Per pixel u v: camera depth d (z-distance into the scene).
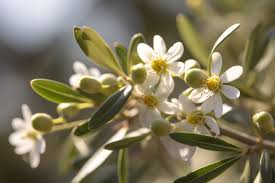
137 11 0.73
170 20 0.69
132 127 0.40
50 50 0.79
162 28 0.70
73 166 0.47
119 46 0.38
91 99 0.38
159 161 0.50
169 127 0.35
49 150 0.66
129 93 0.35
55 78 0.77
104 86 0.37
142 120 0.36
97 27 0.77
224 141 0.35
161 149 0.50
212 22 0.56
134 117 0.39
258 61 0.44
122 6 0.75
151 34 0.70
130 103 0.39
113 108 0.34
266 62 0.46
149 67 0.36
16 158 0.75
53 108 0.73
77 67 0.42
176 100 0.36
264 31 0.44
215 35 0.57
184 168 0.52
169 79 0.36
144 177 0.52
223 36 0.35
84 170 0.41
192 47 0.47
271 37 0.44
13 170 0.75
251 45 0.44
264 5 0.56
